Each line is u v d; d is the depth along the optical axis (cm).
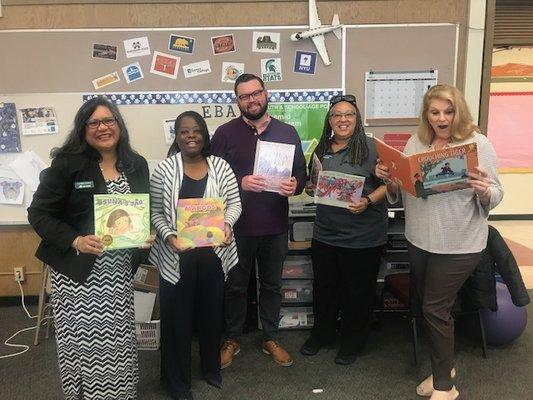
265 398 204
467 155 161
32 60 279
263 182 205
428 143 185
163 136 286
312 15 273
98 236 153
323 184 209
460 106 173
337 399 203
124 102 283
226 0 274
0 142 288
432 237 180
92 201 156
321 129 285
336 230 219
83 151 156
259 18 277
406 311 271
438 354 189
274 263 229
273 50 279
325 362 235
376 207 216
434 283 184
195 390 209
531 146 601
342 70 280
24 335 269
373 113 284
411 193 169
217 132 225
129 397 176
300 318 273
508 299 241
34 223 153
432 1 275
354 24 276
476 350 245
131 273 173
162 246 186
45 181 154
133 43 278
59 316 162
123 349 169
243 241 221
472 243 178
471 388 210
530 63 580
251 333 271
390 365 231
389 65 280
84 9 275
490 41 279
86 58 279
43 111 284
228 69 280
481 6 275
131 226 156
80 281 156
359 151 211
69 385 168
